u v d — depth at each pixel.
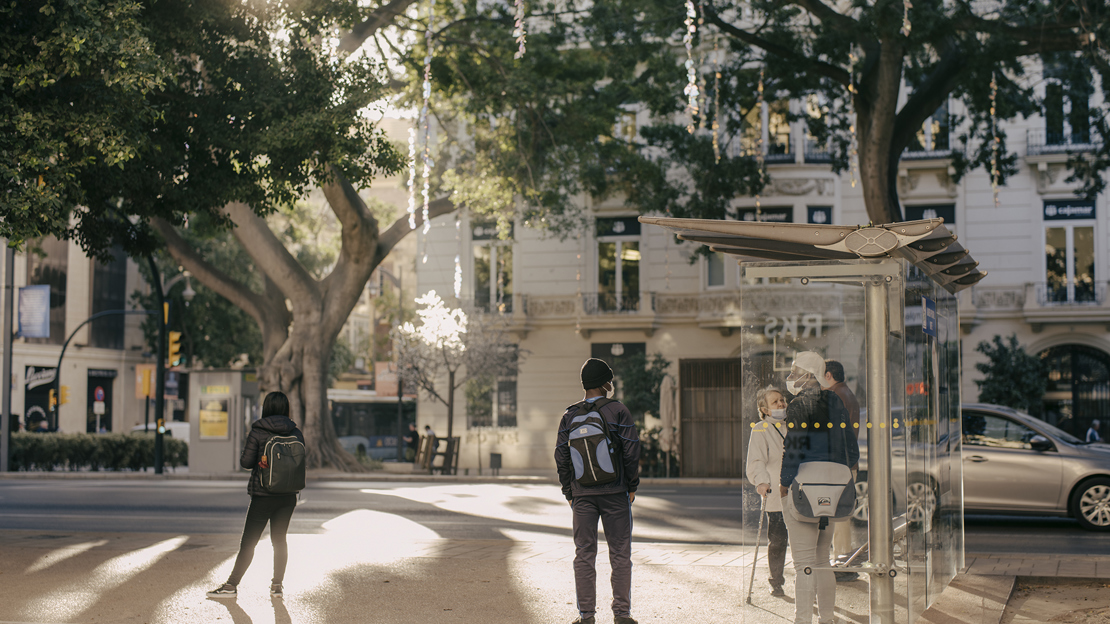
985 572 8.32
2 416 28.47
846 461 6.02
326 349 26.56
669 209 23.55
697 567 8.88
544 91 22.19
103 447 29.72
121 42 10.30
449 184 25.22
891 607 5.88
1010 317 29.00
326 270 41.56
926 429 6.66
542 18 23.42
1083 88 20.41
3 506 16.81
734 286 30.61
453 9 23.39
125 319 48.78
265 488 7.37
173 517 14.87
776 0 17.67
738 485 24.48
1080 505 12.45
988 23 16.69
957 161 21.28
